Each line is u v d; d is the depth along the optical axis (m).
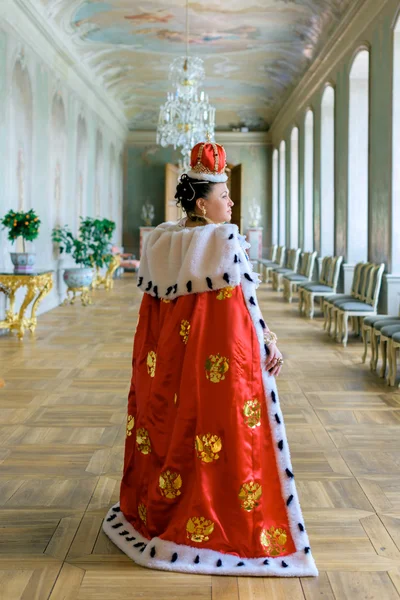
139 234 23.53
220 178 2.86
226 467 2.68
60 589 2.52
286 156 19.47
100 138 18.30
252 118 22.62
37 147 11.60
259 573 2.63
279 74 17.09
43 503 3.38
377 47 9.53
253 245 22.53
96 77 16.75
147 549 2.72
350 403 5.61
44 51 12.01
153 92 19.78
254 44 14.64
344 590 2.54
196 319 2.74
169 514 2.77
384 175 9.19
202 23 13.20
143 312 3.04
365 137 11.49
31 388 6.04
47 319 11.05
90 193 16.88
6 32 9.71
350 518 3.23
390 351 6.30
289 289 14.46
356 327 9.50
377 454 4.25
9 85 9.95
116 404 5.48
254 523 2.70
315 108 14.75
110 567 2.70
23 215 8.83
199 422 2.69
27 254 8.95
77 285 13.08
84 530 3.05
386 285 8.88
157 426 2.82
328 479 3.79
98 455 4.17
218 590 2.53
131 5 12.11
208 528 2.67
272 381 2.79
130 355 7.79
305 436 4.65
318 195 14.38
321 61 13.66
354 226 11.57
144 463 2.90
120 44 14.63
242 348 2.72
